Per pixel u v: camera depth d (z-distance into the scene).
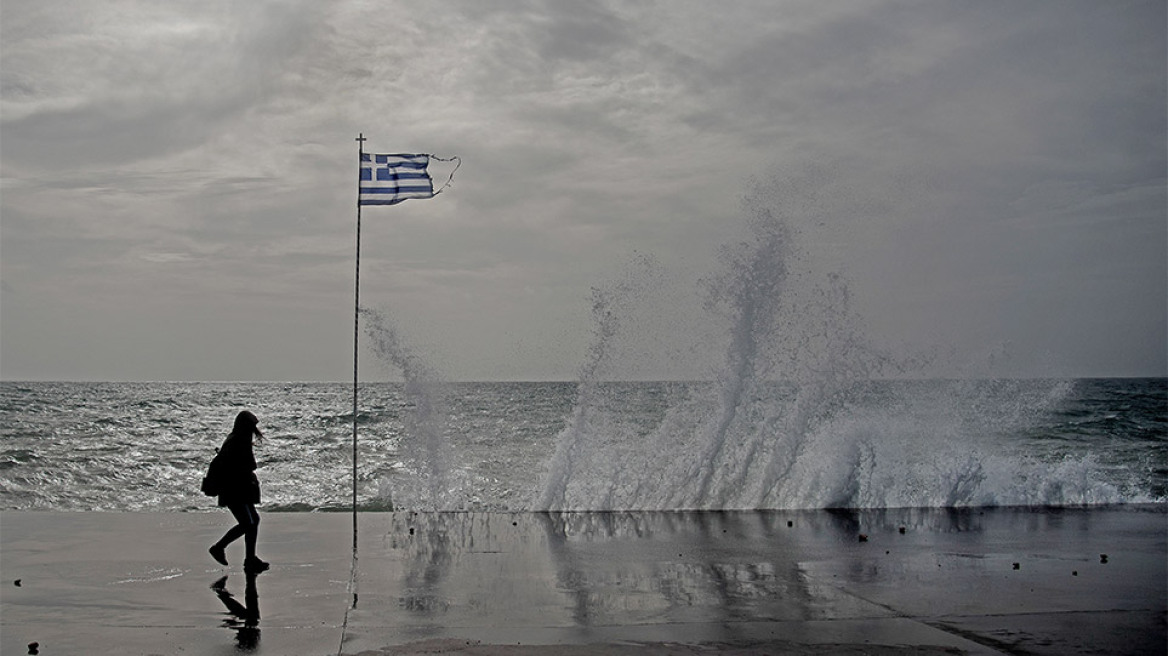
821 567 8.66
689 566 8.73
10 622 6.63
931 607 6.98
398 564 8.88
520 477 19.23
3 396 89.19
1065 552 9.48
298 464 25.72
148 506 17.84
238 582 8.02
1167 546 9.87
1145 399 60.91
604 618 6.65
